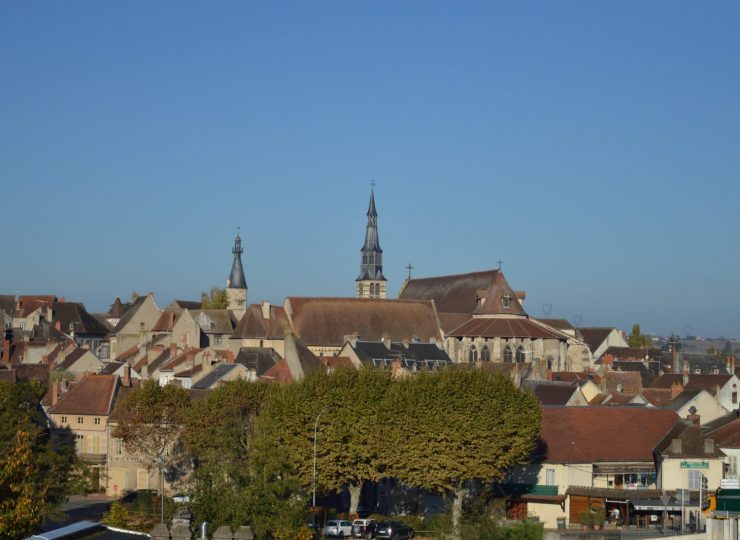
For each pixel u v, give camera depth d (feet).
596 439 414.62
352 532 351.25
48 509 319.68
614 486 408.26
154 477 459.73
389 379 410.72
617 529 366.63
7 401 422.41
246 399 431.84
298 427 386.11
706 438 407.23
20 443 243.40
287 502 296.71
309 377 409.28
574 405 479.00
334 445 384.06
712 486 397.80
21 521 217.97
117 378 499.51
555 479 401.29
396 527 345.51
